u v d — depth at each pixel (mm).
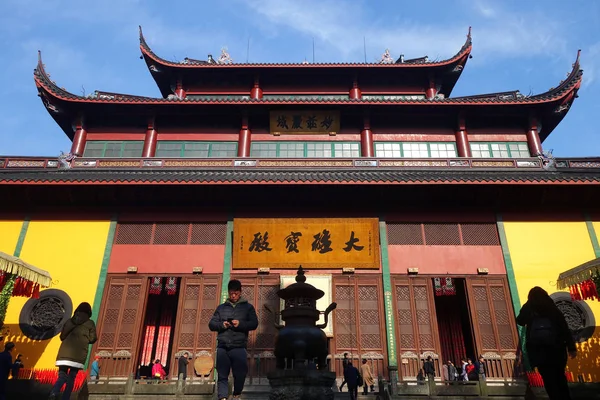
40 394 14906
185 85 31672
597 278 16797
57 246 21359
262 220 21703
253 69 31000
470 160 24344
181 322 20125
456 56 30625
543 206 22359
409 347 19703
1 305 15273
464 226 22109
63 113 26578
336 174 22906
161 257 21406
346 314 20266
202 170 24031
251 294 20641
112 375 18938
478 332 19891
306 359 9633
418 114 27484
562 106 26438
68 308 20016
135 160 24422
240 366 7156
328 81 31953
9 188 21656
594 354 18766
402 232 21984
